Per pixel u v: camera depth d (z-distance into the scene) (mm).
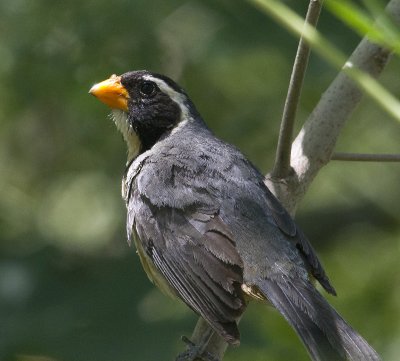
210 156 10117
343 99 9766
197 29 14680
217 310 9016
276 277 9102
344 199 16406
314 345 8383
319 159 9742
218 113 15594
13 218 15594
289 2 14117
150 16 14453
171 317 12789
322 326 8547
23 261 13672
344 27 14039
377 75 9625
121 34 14438
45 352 12430
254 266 9203
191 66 14930
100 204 15750
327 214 16281
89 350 12398
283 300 8906
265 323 14242
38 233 15055
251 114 15594
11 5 14492
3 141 15914
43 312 12914
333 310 8727
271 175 9805
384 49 9562
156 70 14625
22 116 15422
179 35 14680
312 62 14250
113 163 15805
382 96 6637
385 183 16281
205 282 9250
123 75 11164
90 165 15906
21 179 16016
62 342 12477
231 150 10273
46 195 15898
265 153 15805
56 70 14516
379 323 15109
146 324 12633
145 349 12344
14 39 14547
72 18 14391
